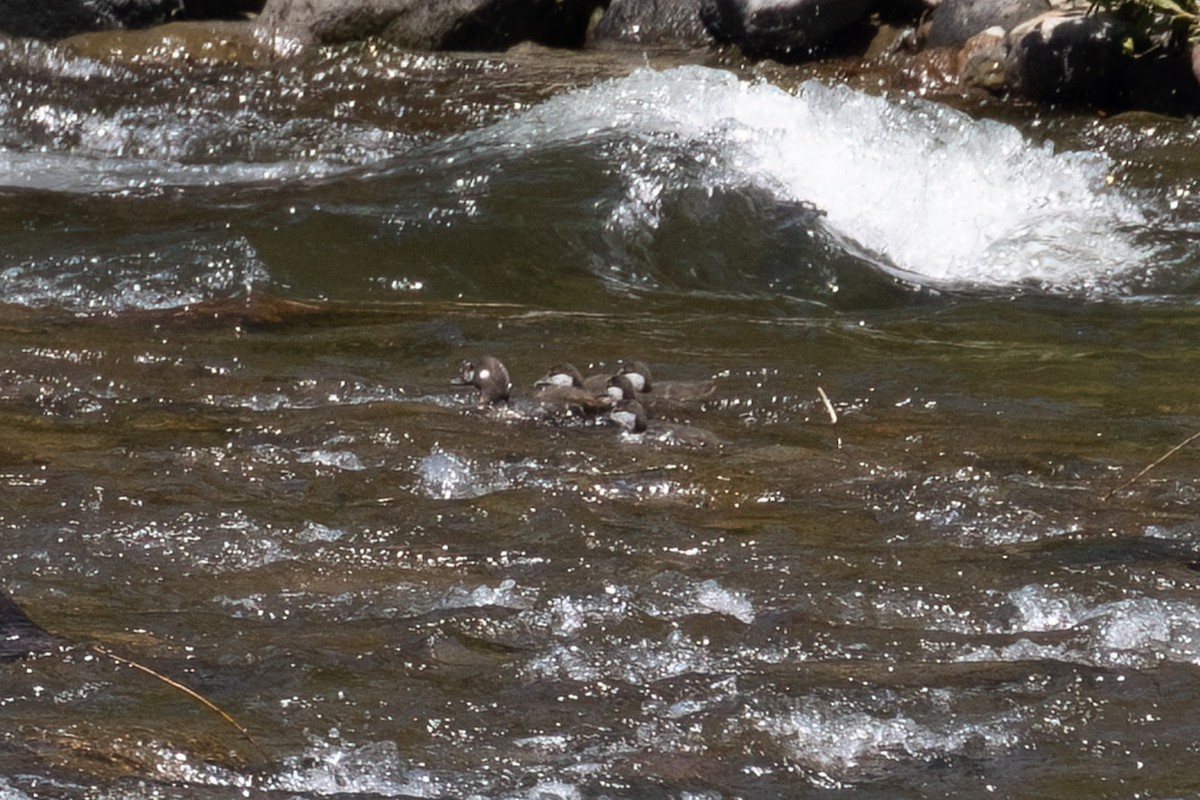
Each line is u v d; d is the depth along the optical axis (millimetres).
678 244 38438
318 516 20422
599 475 22578
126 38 57969
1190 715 15250
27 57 54812
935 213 40438
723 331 32938
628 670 16016
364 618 17125
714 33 63750
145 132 48188
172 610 17188
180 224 38594
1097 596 18141
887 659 16422
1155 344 32281
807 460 23578
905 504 21594
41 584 17797
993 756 14398
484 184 40781
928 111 43812
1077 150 48500
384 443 23750
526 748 14258
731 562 19172
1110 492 22062
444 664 15953
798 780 13875
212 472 22109
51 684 14945
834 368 29875
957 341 32562
